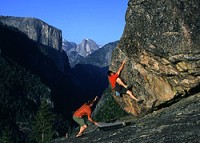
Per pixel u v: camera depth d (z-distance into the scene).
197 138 11.20
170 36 15.37
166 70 15.82
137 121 16.27
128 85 17.02
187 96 16.59
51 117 86.69
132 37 16.84
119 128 15.72
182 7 15.51
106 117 43.88
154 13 16.12
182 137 11.63
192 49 14.88
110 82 16.77
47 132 85.19
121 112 42.44
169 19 15.56
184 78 15.62
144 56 16.27
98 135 15.56
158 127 13.61
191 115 13.97
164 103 16.47
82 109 16.23
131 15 17.23
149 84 16.41
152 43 15.80
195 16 15.30
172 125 13.27
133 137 13.39
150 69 16.25
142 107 16.83
